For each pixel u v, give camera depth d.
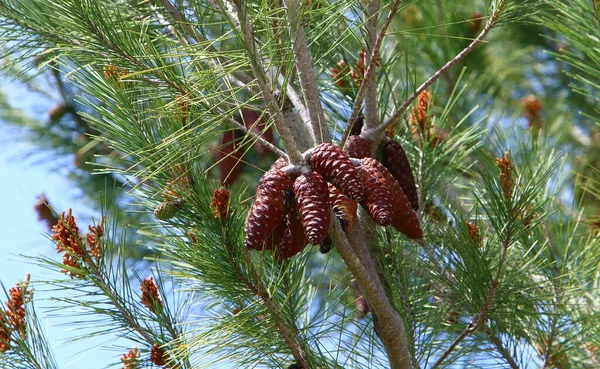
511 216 2.34
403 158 2.27
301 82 2.21
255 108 2.15
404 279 2.40
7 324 2.27
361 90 2.18
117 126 2.26
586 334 2.43
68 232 2.28
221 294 2.24
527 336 2.46
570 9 2.40
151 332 2.30
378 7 2.26
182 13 2.30
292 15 2.10
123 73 2.21
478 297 2.35
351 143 2.22
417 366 2.37
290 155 2.11
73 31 2.20
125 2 2.34
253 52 2.08
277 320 2.24
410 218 2.16
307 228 2.05
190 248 2.24
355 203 2.13
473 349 2.45
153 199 2.28
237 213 2.24
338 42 2.25
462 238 2.36
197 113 2.20
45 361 2.27
